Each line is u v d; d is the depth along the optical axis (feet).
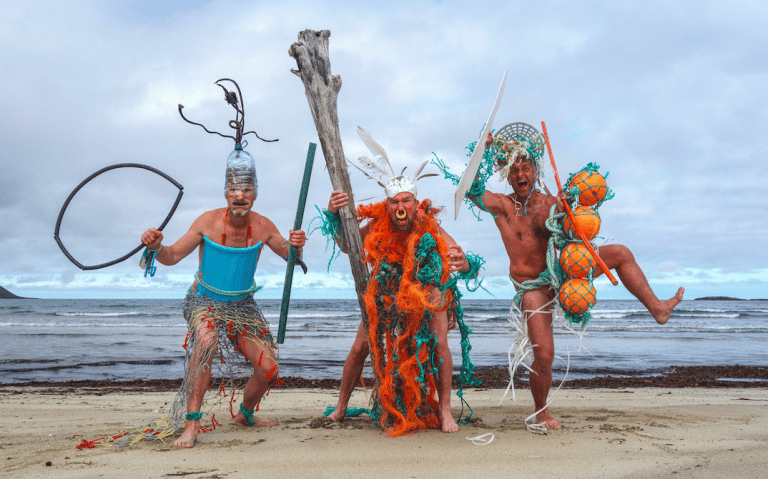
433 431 12.67
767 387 28.12
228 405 18.39
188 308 12.85
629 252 13.43
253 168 12.99
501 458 10.35
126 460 10.34
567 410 16.98
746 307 210.38
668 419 14.96
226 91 13.08
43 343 56.18
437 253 12.30
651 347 56.65
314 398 21.63
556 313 13.39
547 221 13.09
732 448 11.30
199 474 9.37
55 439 12.57
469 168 12.55
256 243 13.15
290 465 9.89
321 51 12.82
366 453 10.68
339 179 12.73
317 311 146.10
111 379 31.96
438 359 12.65
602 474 9.41
